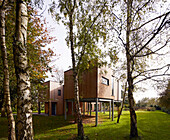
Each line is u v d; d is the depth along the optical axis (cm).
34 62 505
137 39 815
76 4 789
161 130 949
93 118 1631
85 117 1733
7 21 554
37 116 1900
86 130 955
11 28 570
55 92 2150
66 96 1516
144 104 4066
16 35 269
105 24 790
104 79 1352
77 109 755
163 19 593
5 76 361
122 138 734
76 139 705
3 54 370
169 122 1321
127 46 823
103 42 816
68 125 1174
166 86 759
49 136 808
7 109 351
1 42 373
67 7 784
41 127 1112
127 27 823
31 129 253
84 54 850
